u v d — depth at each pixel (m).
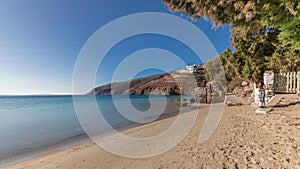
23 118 23.16
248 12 3.82
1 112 32.44
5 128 15.77
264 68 16.97
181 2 4.95
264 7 3.66
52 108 40.41
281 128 5.92
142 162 4.96
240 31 5.50
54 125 16.88
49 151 8.28
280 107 9.28
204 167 4.03
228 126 7.59
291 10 3.40
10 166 6.47
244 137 5.71
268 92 11.74
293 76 11.98
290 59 14.10
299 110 8.08
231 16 4.44
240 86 23.67
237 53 19.92
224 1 3.99
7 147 9.41
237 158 4.22
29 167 6.09
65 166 5.61
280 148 4.37
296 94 11.34
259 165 3.71
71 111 31.48
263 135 5.60
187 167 4.17
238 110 12.13
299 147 4.20
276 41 15.08
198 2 4.41
